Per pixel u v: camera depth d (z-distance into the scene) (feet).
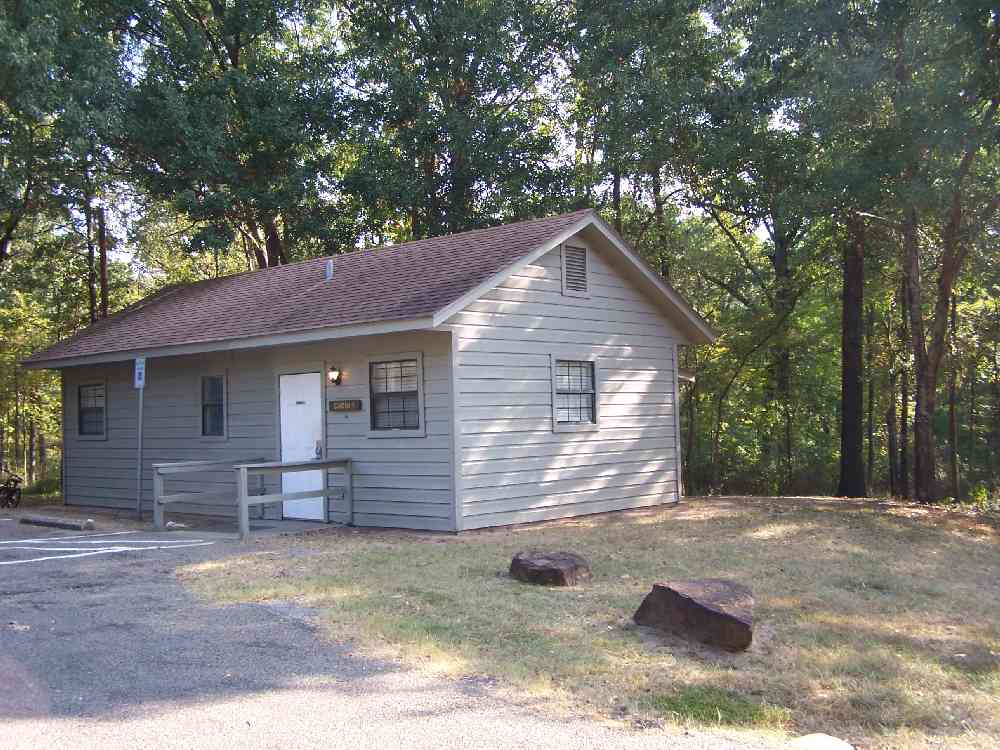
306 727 15.65
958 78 49.37
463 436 39.17
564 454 44.55
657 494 50.83
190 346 46.78
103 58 64.03
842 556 34.04
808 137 59.57
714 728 16.08
